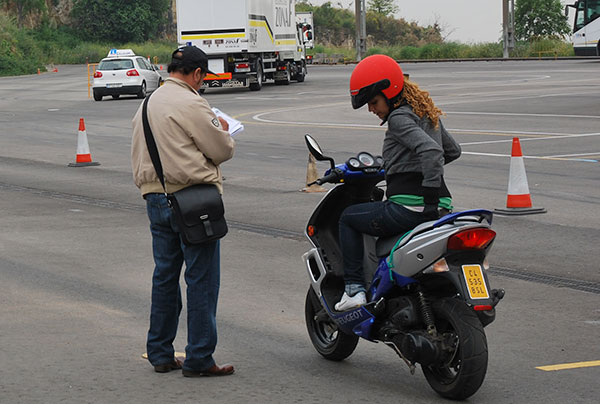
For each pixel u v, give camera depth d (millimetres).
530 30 105562
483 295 5246
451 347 5445
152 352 6125
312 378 6004
